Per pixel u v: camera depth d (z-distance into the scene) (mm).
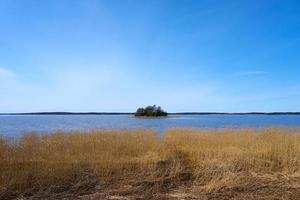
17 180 5945
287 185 6125
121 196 5445
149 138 10664
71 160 7742
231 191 5762
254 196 5473
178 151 9289
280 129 12391
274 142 9648
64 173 6582
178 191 5777
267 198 5359
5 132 21625
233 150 8930
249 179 6492
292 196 5461
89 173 6797
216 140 10695
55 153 8414
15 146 8977
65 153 8547
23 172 6438
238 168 7312
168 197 5414
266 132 11781
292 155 8289
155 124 40719
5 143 8930
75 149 9047
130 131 11906
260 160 7977
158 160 8133
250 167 7465
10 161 7414
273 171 7188
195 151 8914
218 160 7910
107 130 12109
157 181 6359
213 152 8719
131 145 9539
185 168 7445
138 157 8578
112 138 10500
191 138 11070
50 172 6598
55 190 5738
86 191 5715
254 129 12812
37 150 8656
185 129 12852
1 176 6133
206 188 5887
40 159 7785
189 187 6027
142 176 6738
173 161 8109
